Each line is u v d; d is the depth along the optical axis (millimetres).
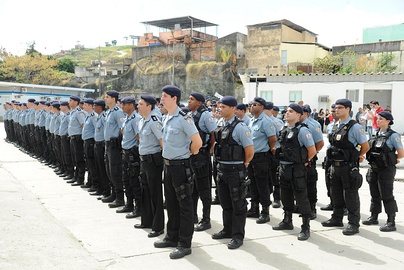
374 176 5559
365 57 36406
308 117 5883
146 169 4910
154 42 52531
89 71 56719
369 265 4102
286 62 39906
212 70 43531
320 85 24312
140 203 5848
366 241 4895
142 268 3920
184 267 3969
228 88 42906
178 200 4359
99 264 3953
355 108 23734
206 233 5199
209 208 5445
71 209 6367
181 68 45406
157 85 46469
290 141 4957
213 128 5469
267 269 3957
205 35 52688
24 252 4027
